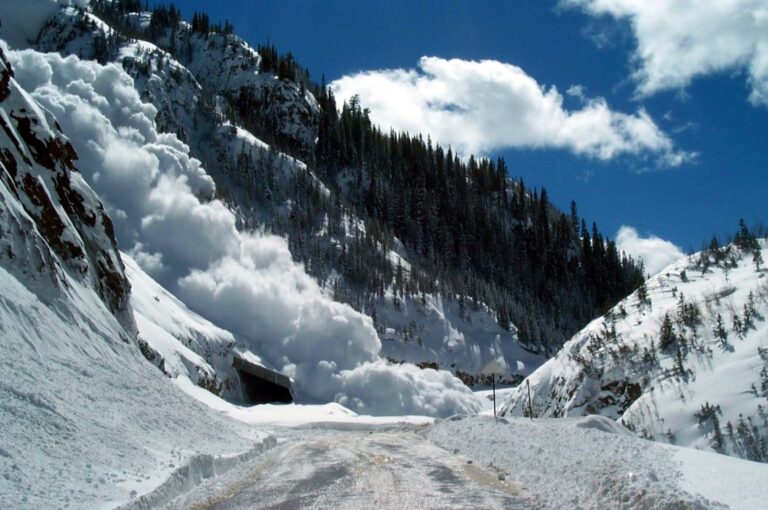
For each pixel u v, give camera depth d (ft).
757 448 72.64
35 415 39.86
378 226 336.29
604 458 45.11
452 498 37.70
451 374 237.45
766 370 82.53
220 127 352.08
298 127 412.77
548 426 66.85
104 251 93.15
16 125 83.51
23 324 52.54
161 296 181.16
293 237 291.38
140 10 543.80
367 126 465.06
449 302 302.25
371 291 282.56
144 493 35.55
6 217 60.59
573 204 474.49
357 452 60.90
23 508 29.22
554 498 36.63
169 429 53.52
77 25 366.84
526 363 288.10
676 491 30.89
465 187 447.83
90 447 40.06
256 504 37.14
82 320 64.49
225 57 449.89
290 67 437.99
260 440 67.51
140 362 69.51
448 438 69.67
